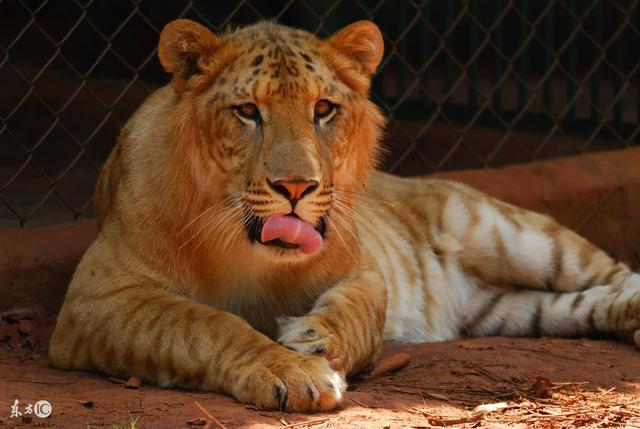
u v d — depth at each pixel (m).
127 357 7.54
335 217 8.01
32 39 19.44
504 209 10.80
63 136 16.31
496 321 10.47
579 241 10.70
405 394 7.53
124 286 7.86
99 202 9.31
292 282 8.20
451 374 8.13
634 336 9.28
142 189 8.03
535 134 16.81
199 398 7.04
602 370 8.38
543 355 8.84
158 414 6.64
